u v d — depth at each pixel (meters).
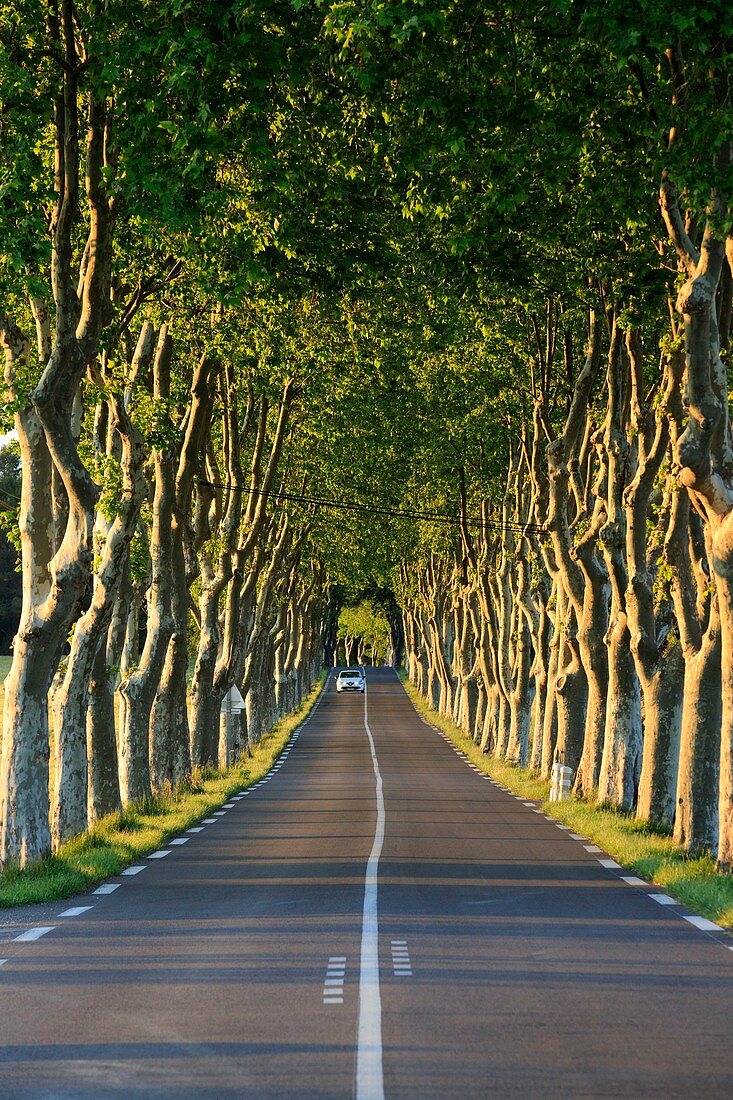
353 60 36.31
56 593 40.69
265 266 45.12
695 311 35.06
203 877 38.50
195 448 67.31
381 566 180.50
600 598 66.75
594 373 63.72
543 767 86.69
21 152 37.00
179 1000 20.33
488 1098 14.62
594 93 38.62
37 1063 16.61
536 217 45.09
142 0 36.44
